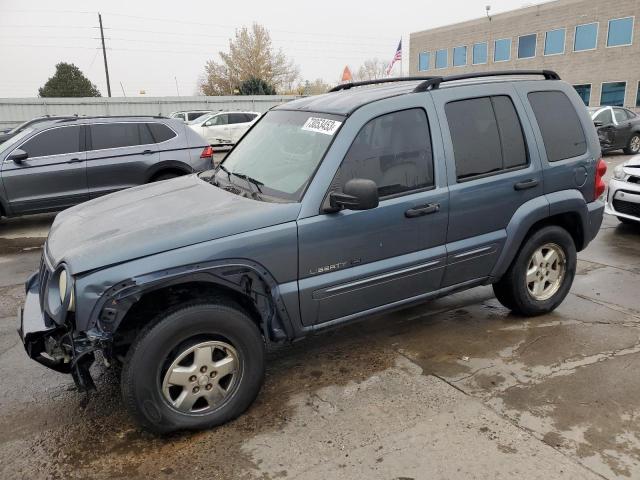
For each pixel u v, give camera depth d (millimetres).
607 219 8547
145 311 3010
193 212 3227
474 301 5016
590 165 4449
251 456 2879
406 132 3582
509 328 4395
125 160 8719
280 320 3287
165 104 32812
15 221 9484
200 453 2918
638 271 5879
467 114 3844
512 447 2887
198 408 3076
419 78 4160
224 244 2967
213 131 22719
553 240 4387
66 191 8453
